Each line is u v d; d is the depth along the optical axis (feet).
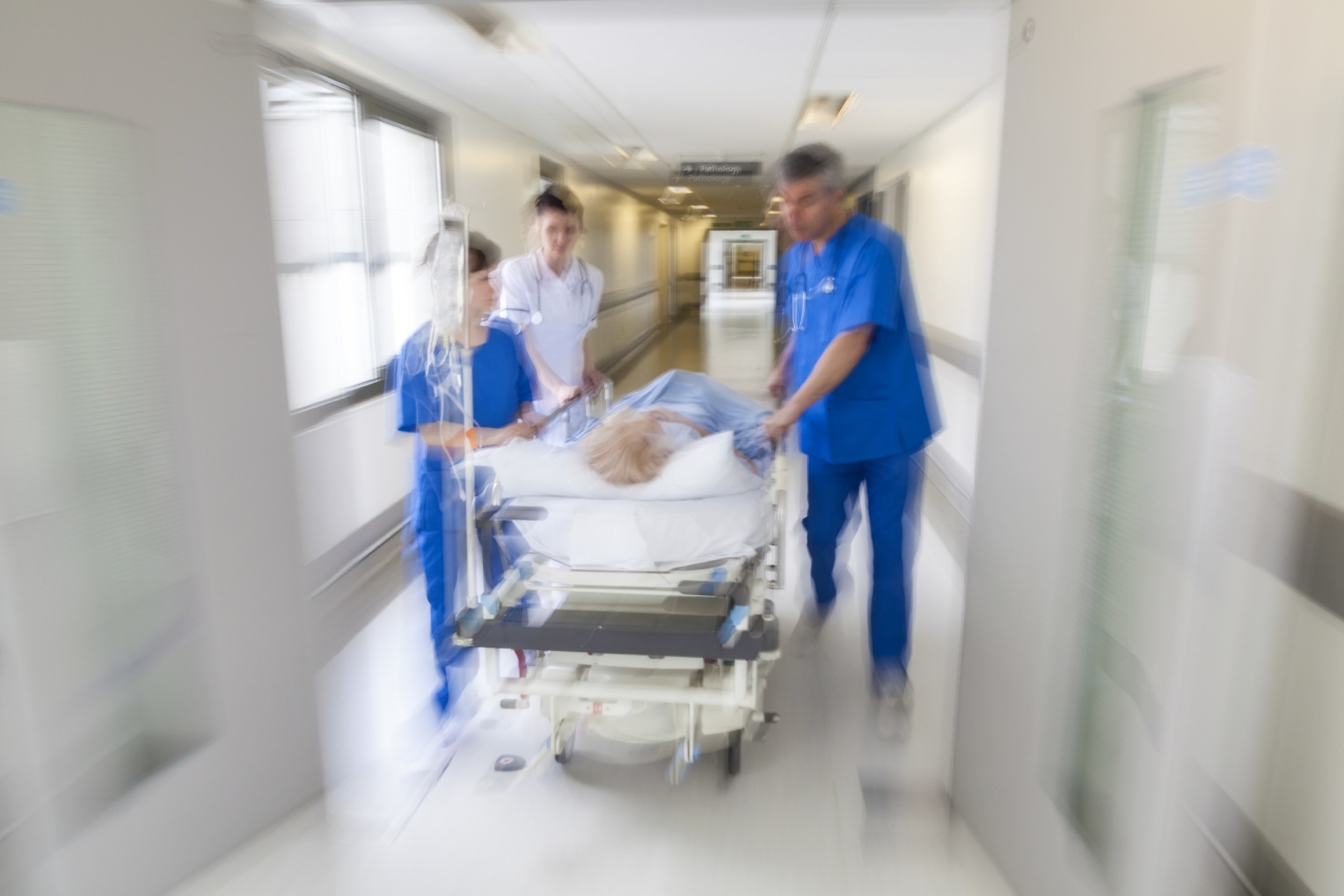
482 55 10.95
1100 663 4.24
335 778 6.47
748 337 36.27
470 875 5.40
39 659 4.55
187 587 5.20
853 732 7.05
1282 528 3.91
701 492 5.44
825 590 8.12
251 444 5.47
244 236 5.26
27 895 4.61
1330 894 3.61
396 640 8.89
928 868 5.46
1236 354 3.67
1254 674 4.09
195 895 5.25
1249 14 3.14
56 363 4.45
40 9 4.16
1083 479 4.26
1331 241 3.55
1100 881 4.18
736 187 28.02
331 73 10.49
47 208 4.31
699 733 5.77
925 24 9.48
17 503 4.37
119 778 4.97
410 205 13.21
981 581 5.59
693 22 9.33
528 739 6.92
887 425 7.00
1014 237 4.99
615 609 5.37
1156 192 3.64
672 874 5.41
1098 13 4.00
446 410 6.43
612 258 26.94
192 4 4.82
